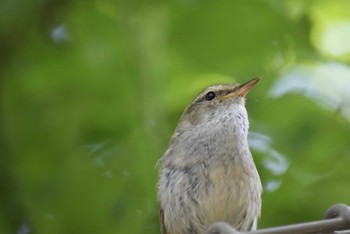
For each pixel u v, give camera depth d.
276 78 14.84
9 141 14.66
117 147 14.38
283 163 13.99
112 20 14.51
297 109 14.43
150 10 14.31
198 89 14.81
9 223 14.42
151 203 14.09
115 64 14.43
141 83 14.19
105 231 14.23
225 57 14.73
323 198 13.60
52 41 14.87
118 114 14.42
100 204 14.29
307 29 15.12
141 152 14.06
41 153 14.66
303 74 14.92
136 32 14.30
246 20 14.53
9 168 14.57
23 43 14.84
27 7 14.43
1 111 14.76
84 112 14.66
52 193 14.45
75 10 14.73
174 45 14.51
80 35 14.73
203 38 14.54
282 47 14.95
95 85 14.64
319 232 8.69
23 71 14.87
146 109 14.09
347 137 14.23
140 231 14.09
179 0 14.26
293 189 13.66
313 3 15.18
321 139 14.14
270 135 14.17
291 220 13.59
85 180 14.39
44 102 14.84
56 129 14.75
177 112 14.57
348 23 15.26
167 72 14.55
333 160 14.01
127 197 14.19
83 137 14.73
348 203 13.59
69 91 14.84
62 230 14.31
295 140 14.09
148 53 14.23
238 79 14.86
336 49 15.38
